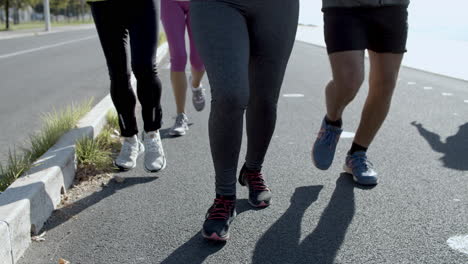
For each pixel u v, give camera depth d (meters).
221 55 2.15
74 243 2.30
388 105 2.94
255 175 2.73
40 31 37.19
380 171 3.37
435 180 3.19
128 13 3.02
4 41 22.58
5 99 6.65
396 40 2.73
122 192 2.96
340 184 3.10
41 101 6.46
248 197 2.86
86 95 6.94
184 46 4.28
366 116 3.01
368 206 2.74
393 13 2.67
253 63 2.40
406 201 2.82
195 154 3.81
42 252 2.22
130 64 3.23
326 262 2.13
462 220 2.56
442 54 14.62
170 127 4.79
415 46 17.48
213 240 2.28
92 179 3.15
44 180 2.54
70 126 3.72
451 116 5.37
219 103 2.15
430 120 5.12
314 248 2.25
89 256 2.18
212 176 3.27
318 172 3.34
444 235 2.39
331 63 2.78
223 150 2.26
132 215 2.62
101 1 2.96
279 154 3.78
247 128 2.60
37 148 3.28
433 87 7.78
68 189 2.97
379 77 2.86
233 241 2.32
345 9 2.67
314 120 5.09
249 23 2.29
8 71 10.12
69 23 70.56
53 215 2.61
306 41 24.11
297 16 2.39
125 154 3.38
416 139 4.27
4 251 2.01
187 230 2.44
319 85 7.91
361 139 3.09
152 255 2.19
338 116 3.02
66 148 3.15
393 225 2.50
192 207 2.74
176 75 4.30
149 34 3.06
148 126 3.26
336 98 2.85
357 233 2.41
